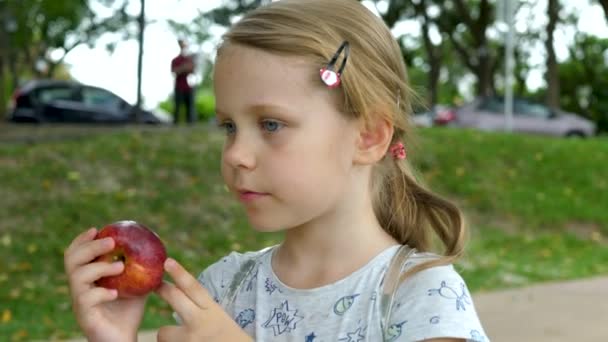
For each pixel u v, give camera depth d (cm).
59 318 582
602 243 956
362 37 160
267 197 155
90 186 859
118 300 164
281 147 152
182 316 156
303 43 153
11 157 906
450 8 2866
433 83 3028
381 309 160
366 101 158
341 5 164
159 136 1033
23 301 621
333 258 168
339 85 155
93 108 1878
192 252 769
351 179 166
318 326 165
